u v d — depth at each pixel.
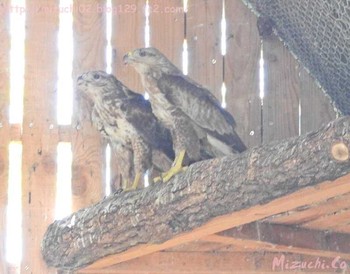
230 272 12.44
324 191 9.69
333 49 12.21
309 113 13.20
